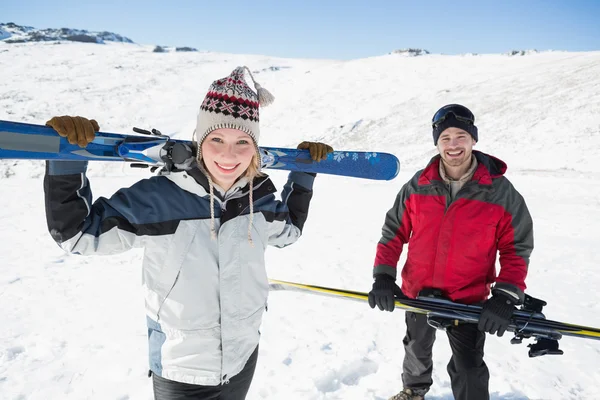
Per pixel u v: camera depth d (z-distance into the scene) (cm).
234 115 145
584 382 289
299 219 203
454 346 218
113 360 318
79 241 133
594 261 559
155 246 145
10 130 125
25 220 898
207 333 150
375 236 741
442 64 4103
